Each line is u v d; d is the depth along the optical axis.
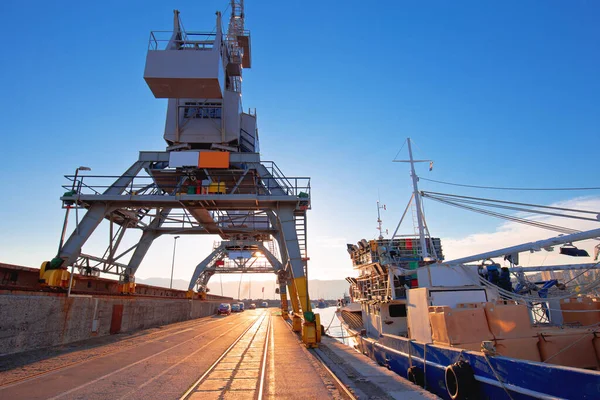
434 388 10.12
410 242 24.62
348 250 26.81
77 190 19.67
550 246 11.38
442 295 12.02
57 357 13.69
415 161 22.92
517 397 7.14
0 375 10.38
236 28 31.98
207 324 36.19
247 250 55.22
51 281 17.03
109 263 23.52
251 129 24.75
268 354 15.81
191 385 9.74
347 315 28.64
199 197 19.55
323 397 8.68
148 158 21.00
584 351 9.12
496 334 9.26
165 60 18.64
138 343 18.70
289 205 20.56
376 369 12.55
